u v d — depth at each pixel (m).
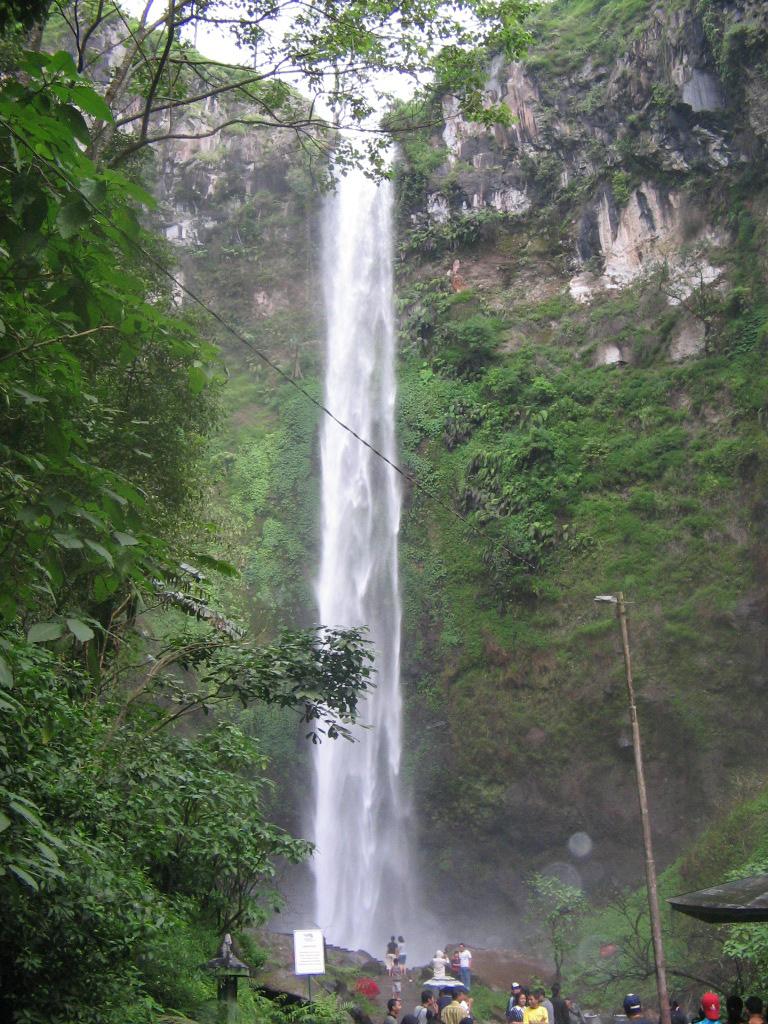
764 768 33.81
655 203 45.66
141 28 15.31
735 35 41.34
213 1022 10.43
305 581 47.22
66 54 4.27
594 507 40.62
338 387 51.34
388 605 45.34
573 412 43.34
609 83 48.25
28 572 5.17
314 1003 12.92
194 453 16.88
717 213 43.25
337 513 48.38
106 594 5.22
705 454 38.88
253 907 12.93
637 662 36.53
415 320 50.81
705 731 34.81
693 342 42.47
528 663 39.56
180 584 12.70
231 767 13.72
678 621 36.59
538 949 34.19
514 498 42.31
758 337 39.41
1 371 4.98
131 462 13.73
